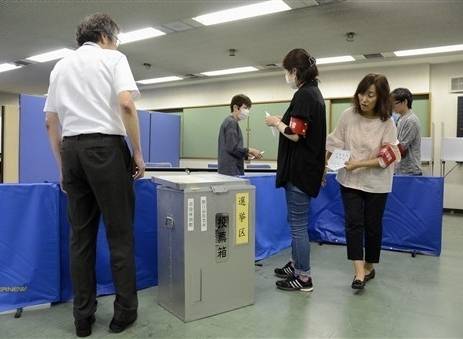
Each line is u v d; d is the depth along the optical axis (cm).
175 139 763
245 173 366
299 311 190
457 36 498
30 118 418
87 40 165
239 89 815
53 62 671
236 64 678
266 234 303
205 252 181
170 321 178
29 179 418
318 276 249
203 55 615
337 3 398
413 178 316
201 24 465
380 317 184
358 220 223
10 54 616
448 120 629
